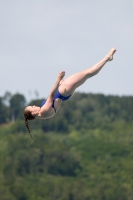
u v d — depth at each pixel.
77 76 43.94
